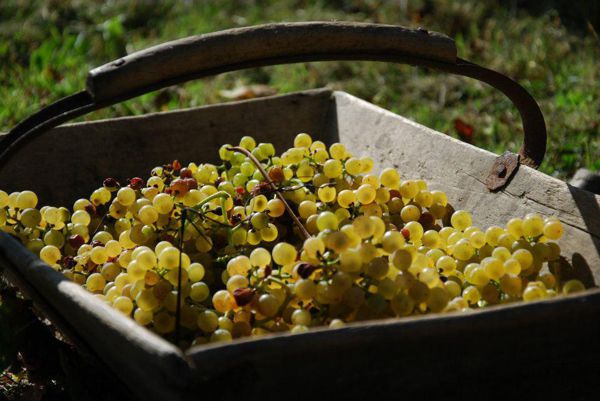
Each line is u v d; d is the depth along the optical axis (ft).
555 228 3.72
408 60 3.84
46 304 3.60
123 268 3.84
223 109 4.57
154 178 4.08
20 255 3.51
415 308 3.51
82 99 3.63
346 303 3.45
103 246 3.92
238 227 3.85
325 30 3.76
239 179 4.13
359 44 3.79
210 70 3.72
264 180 4.10
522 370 3.35
